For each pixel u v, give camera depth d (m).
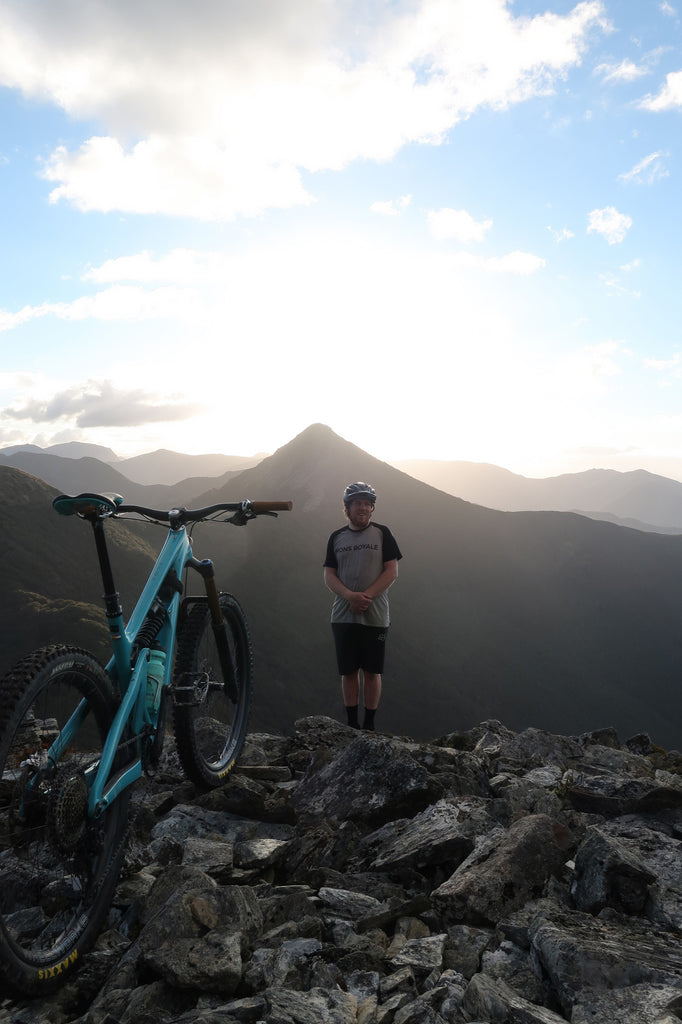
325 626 174.88
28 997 2.21
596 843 2.80
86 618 110.19
